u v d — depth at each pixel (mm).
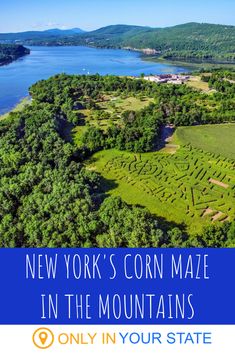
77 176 106125
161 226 92938
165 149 141000
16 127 143750
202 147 140500
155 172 120500
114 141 139375
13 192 91062
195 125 169125
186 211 98688
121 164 127562
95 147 137875
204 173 118625
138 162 128625
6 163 113750
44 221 78000
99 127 161500
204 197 104875
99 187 111750
